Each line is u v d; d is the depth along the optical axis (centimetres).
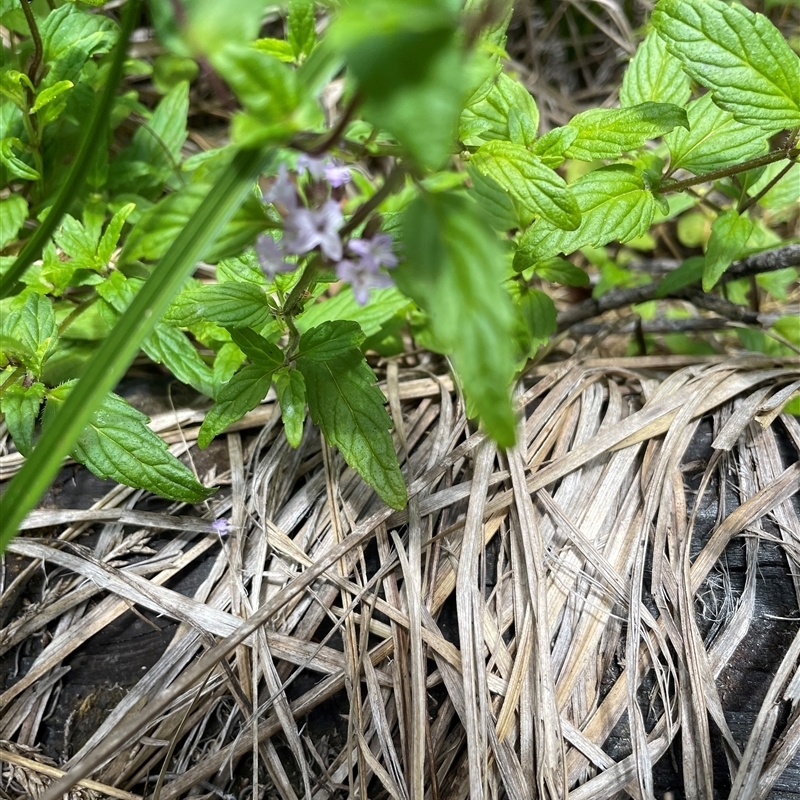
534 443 18
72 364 20
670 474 17
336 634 17
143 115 24
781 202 20
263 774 16
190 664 16
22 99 18
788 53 15
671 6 16
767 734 15
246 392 16
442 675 16
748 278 24
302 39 17
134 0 12
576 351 20
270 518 18
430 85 9
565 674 16
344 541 16
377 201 11
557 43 31
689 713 15
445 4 10
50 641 17
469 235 10
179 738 16
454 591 17
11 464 18
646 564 17
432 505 17
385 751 15
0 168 20
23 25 20
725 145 17
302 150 10
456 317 10
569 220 15
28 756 16
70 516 17
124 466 16
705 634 16
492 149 15
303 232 11
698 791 15
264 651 16
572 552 17
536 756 15
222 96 11
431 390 20
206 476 19
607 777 15
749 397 18
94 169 21
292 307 15
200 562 18
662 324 23
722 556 17
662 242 29
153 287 11
